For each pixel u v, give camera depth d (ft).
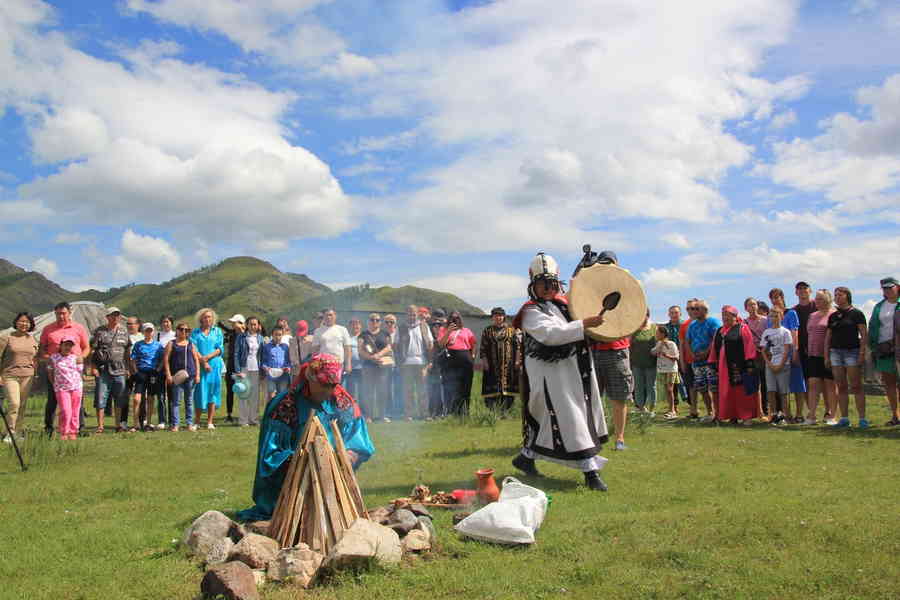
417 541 15.28
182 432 41.60
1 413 27.81
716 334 40.52
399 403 48.16
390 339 46.73
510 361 45.24
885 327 35.47
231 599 12.35
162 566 14.75
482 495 18.81
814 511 17.54
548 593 12.81
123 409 43.65
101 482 24.79
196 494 22.44
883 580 12.80
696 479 22.59
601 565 14.12
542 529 16.83
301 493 15.53
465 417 41.73
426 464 26.53
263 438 17.79
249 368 46.80
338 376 17.66
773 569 13.51
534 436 22.57
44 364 40.88
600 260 26.71
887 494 19.69
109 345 43.01
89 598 13.08
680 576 13.39
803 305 39.17
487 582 13.30
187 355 43.06
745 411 38.70
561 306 22.79
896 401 36.06
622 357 28.89
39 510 20.66
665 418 43.45
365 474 24.73
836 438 31.60
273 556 14.38
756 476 22.74
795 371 39.29
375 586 13.16
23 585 13.82
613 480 22.80
